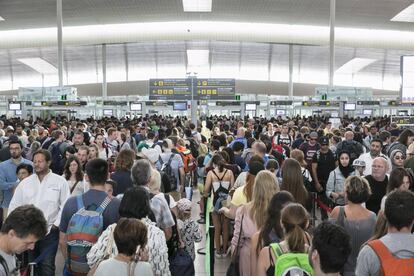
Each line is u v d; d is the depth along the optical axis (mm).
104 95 33656
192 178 12281
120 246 2965
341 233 2463
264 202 4223
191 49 36438
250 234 4242
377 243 2795
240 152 8688
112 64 39312
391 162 6758
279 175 6777
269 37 32812
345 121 19812
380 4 25172
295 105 24797
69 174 6113
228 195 6617
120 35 32469
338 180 6871
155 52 36969
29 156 8922
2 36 33125
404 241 2773
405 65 11648
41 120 19750
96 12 27172
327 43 33000
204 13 28250
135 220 3047
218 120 22516
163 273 3611
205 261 6938
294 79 40469
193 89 23141
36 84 41469
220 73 40312
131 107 26422
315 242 2480
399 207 2783
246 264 4258
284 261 3000
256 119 21391
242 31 32688
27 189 5066
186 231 5074
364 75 41656
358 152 8953
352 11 26922
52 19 28578
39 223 2545
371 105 23922
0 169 6277
